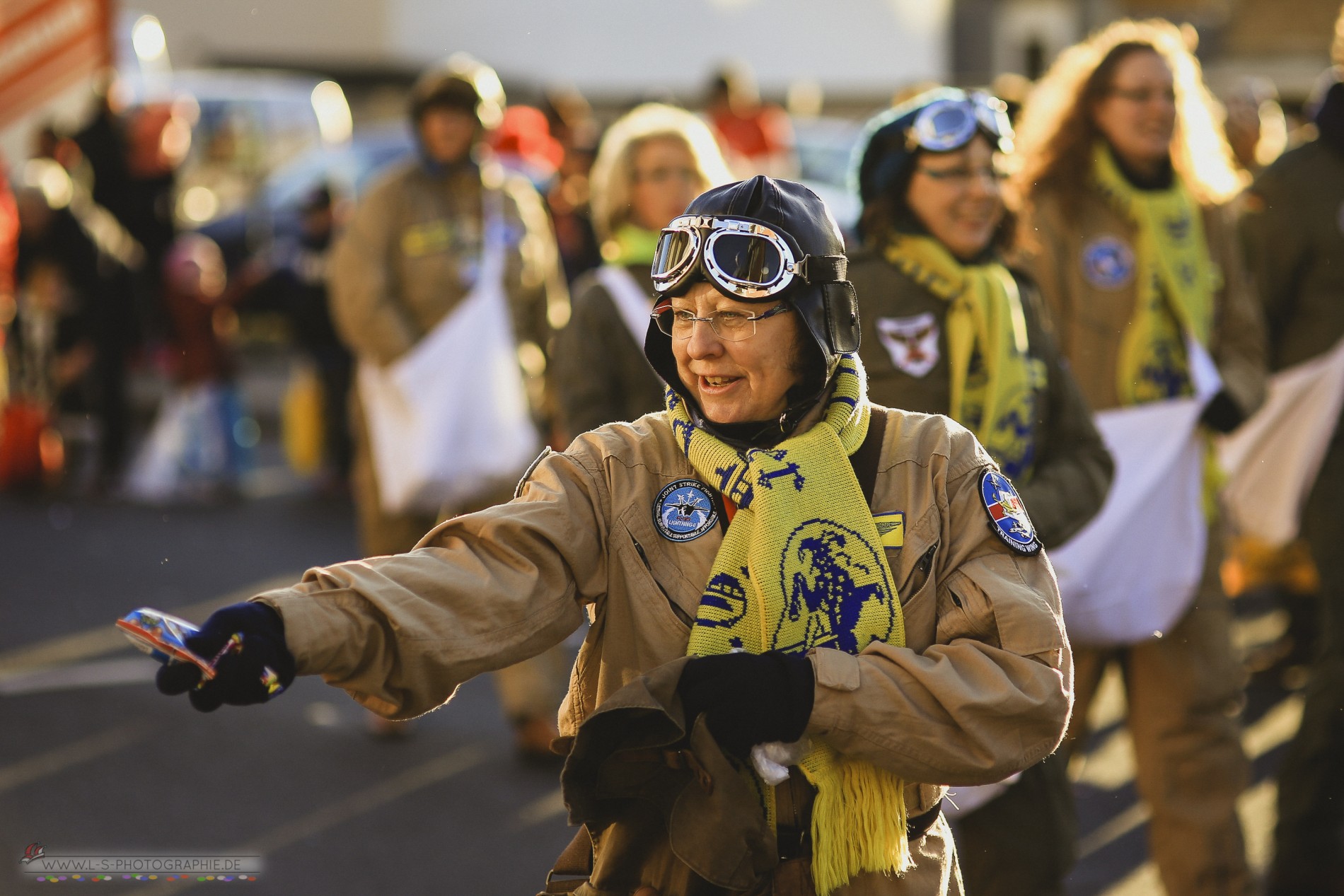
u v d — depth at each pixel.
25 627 25.27
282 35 81.06
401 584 7.29
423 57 80.56
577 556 7.72
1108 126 14.38
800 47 80.00
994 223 12.59
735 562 7.68
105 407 37.59
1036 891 12.05
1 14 36.84
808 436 7.82
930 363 12.07
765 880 7.66
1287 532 17.30
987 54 84.56
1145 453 14.05
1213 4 77.06
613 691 7.90
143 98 57.56
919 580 7.77
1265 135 30.97
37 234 36.78
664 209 16.12
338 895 15.51
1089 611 13.61
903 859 7.71
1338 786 15.61
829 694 7.24
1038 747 7.48
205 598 27.19
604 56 79.44
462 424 20.27
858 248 12.59
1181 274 14.34
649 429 8.12
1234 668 14.27
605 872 7.90
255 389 49.19
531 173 35.69
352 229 20.59
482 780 19.06
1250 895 14.02
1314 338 17.28
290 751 20.00
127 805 17.84
